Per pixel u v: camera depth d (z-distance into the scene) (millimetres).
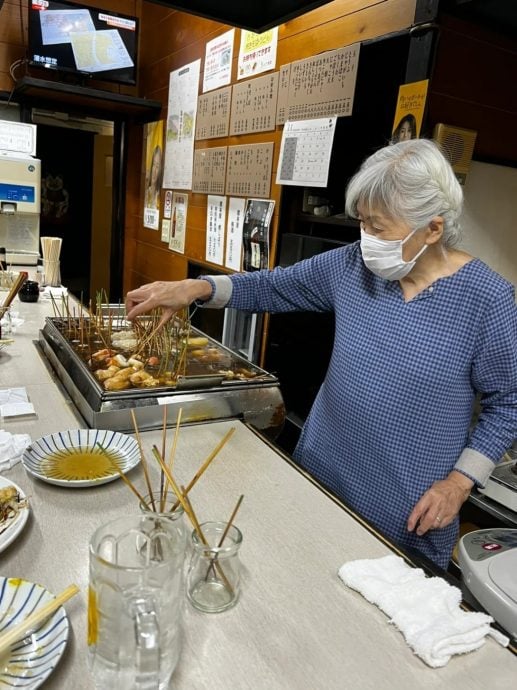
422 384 1231
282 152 2855
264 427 1551
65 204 5680
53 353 1778
